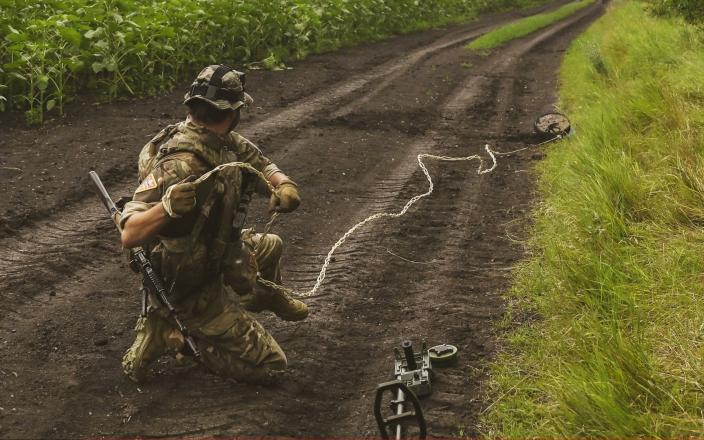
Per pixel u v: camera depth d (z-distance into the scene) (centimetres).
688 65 1019
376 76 1496
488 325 467
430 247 607
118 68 1156
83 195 695
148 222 321
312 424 364
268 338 380
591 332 413
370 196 739
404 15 2445
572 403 347
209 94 338
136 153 841
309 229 640
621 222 544
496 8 3556
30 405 362
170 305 353
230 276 356
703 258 484
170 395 376
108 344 425
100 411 362
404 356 425
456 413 375
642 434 329
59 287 502
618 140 762
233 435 347
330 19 1878
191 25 1353
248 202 358
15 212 632
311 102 1196
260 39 1560
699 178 577
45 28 1020
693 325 407
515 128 1066
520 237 621
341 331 460
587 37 2136
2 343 419
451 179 802
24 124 958
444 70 1612
